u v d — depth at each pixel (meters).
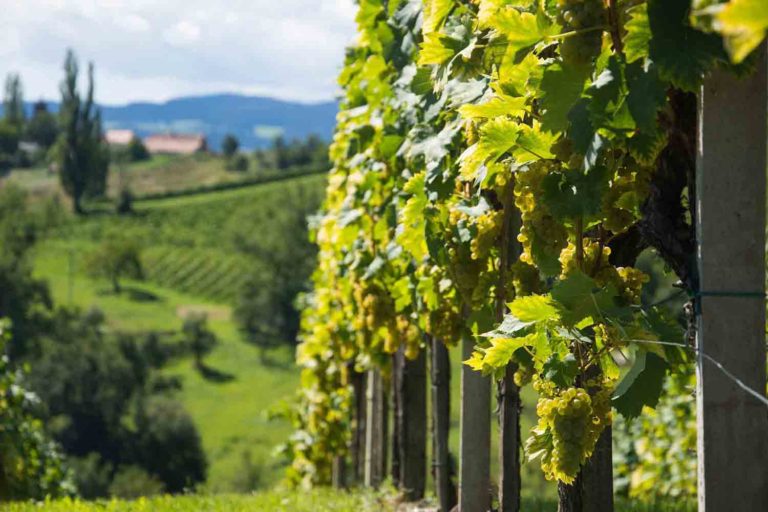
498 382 6.09
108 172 180.00
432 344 9.70
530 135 4.04
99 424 70.12
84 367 72.69
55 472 17.12
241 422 87.50
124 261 127.31
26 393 16.06
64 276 131.38
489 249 6.01
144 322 115.50
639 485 15.80
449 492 9.49
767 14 1.88
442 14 5.35
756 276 3.54
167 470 70.25
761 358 3.56
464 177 4.87
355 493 12.56
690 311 3.94
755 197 3.52
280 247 115.38
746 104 3.48
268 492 14.02
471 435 7.35
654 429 15.97
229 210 153.50
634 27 3.24
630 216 4.06
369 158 9.22
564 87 3.54
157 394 88.75
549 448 4.09
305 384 17.64
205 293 128.75
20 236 133.38
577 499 5.25
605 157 3.93
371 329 9.74
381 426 14.09
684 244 3.98
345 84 9.97
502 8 3.91
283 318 112.56
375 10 8.28
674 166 4.00
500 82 4.32
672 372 4.14
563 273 4.23
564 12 3.50
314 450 19.17
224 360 103.81
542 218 4.25
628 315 3.96
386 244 9.15
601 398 4.10
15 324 92.94
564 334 3.99
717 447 3.59
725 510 3.59
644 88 3.29
